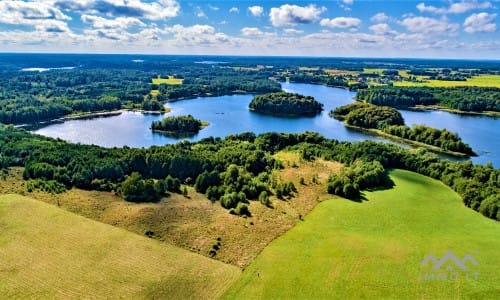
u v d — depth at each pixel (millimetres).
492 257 81812
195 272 73875
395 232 93000
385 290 69750
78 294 66312
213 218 97688
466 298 67938
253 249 83375
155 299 65750
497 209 102125
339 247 84438
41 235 84688
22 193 107500
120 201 105250
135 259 77188
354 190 116500
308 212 104438
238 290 69000
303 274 74125
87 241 82938
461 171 129500
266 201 108125
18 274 71250
